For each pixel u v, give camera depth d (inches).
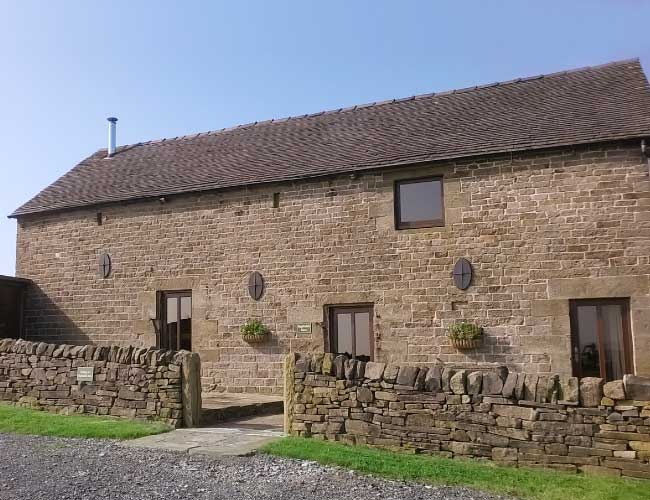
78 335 604.1
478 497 237.6
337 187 506.9
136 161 689.6
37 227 640.4
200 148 668.7
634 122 432.5
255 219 537.3
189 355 387.9
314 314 505.0
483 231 454.9
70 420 388.5
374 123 587.5
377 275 484.7
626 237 418.9
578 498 233.0
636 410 258.4
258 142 631.8
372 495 239.5
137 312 579.2
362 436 316.2
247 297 532.7
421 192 484.7
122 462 292.8
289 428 339.6
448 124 530.6
